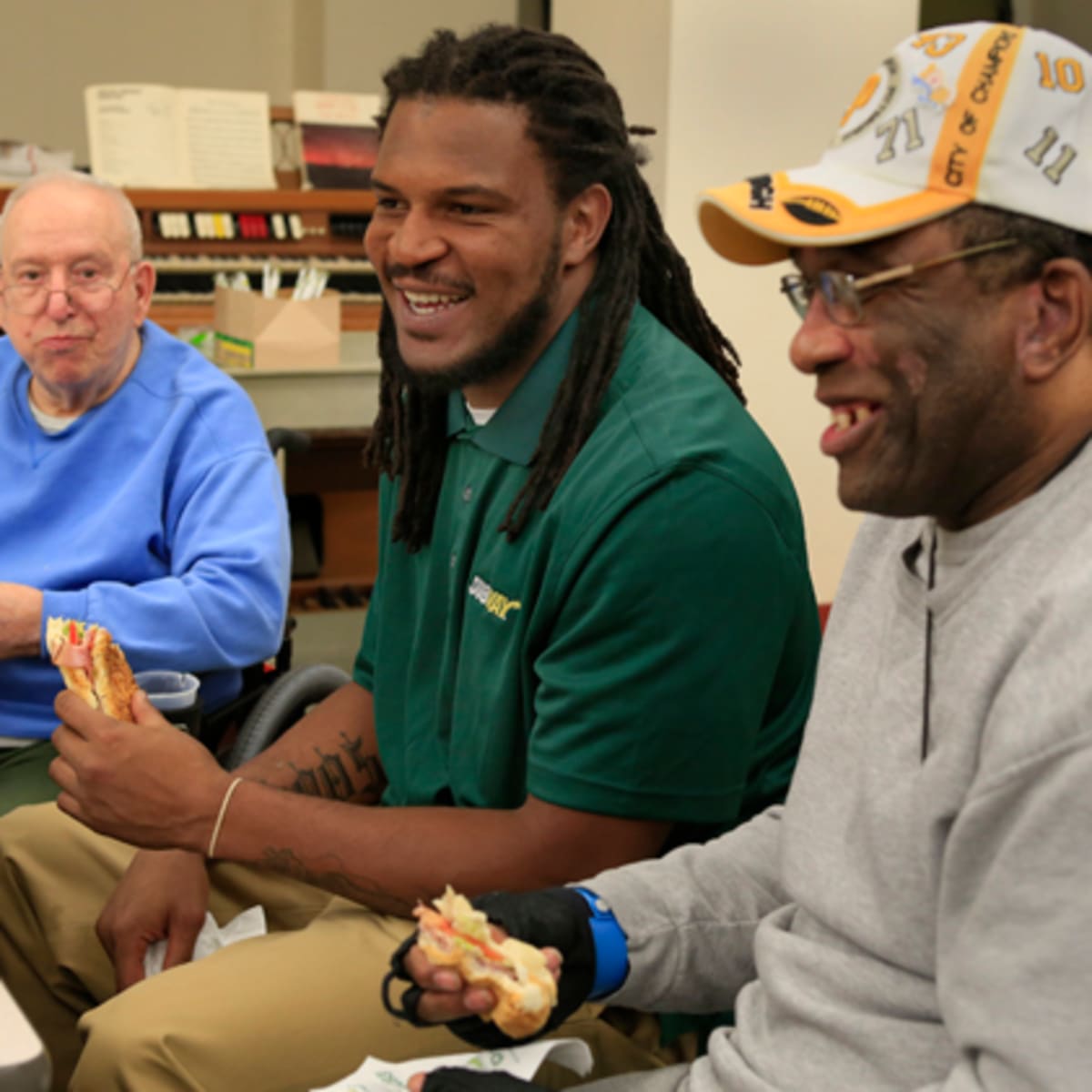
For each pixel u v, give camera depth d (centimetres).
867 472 99
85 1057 133
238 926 162
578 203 149
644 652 135
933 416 96
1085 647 86
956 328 94
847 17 435
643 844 138
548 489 146
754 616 137
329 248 470
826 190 97
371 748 178
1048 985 84
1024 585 96
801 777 112
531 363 151
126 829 146
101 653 149
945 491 98
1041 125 93
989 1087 87
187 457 208
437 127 144
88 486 208
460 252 145
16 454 209
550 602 141
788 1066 105
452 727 155
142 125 457
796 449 453
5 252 201
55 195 201
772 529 138
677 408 142
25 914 174
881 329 95
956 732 96
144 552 205
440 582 162
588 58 152
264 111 471
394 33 690
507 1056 113
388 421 172
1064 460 96
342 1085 111
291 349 360
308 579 423
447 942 105
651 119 434
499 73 144
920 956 100
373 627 181
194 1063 130
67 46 677
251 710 216
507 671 147
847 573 116
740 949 125
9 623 191
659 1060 144
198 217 454
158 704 175
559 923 117
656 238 164
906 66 98
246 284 384
